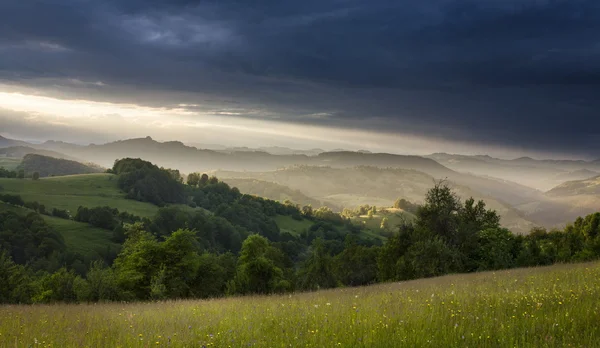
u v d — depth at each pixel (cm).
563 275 1512
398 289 1769
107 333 871
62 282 3694
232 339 766
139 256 3566
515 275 1873
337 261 6347
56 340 803
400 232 5059
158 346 734
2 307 1797
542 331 675
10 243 11388
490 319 771
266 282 4388
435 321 781
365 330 755
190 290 3641
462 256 4397
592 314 753
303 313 1048
